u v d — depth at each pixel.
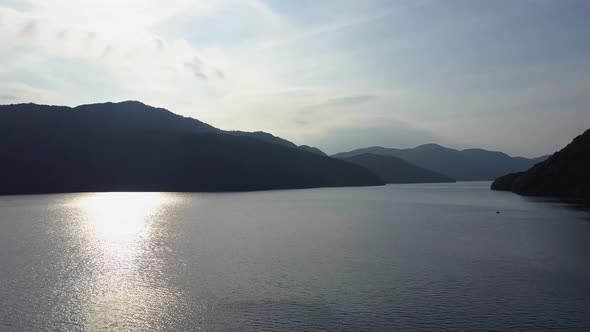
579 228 72.75
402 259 48.84
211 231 73.44
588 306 32.53
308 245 58.62
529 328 28.72
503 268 44.06
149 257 50.34
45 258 49.78
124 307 32.81
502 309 32.03
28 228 77.31
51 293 36.06
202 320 30.28
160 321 30.12
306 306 32.88
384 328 28.77
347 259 48.94
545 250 53.38
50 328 28.97
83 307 32.81
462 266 45.09
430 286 37.81
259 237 66.25
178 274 42.19
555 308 32.19
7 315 31.16
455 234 68.44
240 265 45.97
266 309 32.28
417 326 29.09
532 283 38.50
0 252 53.66
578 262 46.47
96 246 58.16
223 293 36.09
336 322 29.80
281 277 40.94
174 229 76.25
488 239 62.69
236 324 29.56
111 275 41.81
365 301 33.91
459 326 29.06
